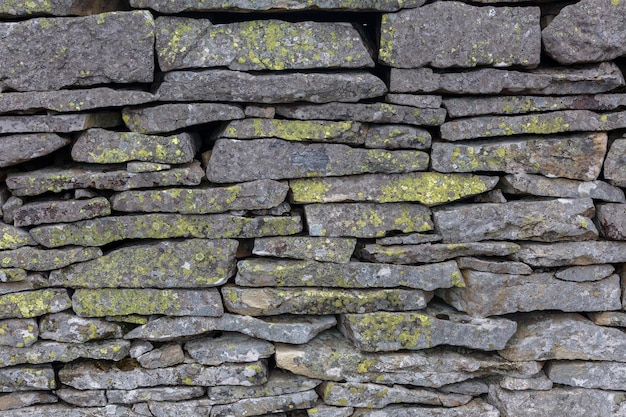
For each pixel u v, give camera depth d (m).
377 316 3.26
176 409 3.31
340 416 3.37
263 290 3.22
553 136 3.19
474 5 3.02
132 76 2.94
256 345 3.29
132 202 3.06
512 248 3.22
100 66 2.92
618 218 3.21
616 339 3.35
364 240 3.28
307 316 3.36
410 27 2.99
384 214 3.21
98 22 2.86
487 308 3.28
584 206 3.20
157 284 3.17
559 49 3.06
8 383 3.23
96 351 3.23
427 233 3.26
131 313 3.23
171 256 3.15
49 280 3.14
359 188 3.17
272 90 2.99
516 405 3.38
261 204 3.12
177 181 3.06
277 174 3.12
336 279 3.22
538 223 3.21
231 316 3.25
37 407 3.30
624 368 3.38
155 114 3.00
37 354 3.21
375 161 3.13
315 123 3.07
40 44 2.87
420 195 3.19
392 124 3.14
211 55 2.95
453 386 3.42
